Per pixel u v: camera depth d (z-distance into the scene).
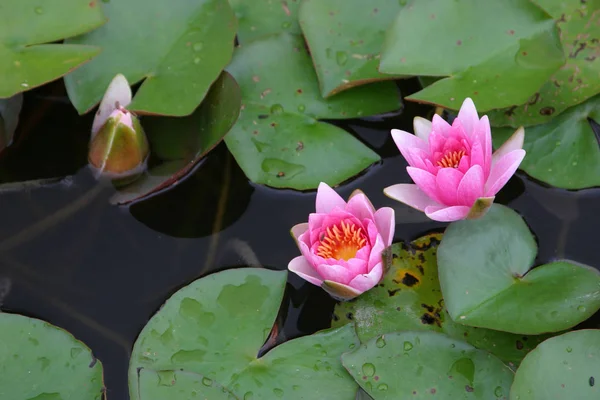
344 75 1.65
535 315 1.31
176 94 1.59
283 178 1.58
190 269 1.52
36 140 1.70
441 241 1.42
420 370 1.28
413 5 1.60
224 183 1.65
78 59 1.53
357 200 1.40
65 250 1.55
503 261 1.40
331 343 1.36
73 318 1.45
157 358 1.33
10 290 1.49
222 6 1.69
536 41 1.57
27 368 1.30
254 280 1.44
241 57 1.70
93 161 1.61
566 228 1.52
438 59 1.58
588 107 1.61
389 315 1.40
